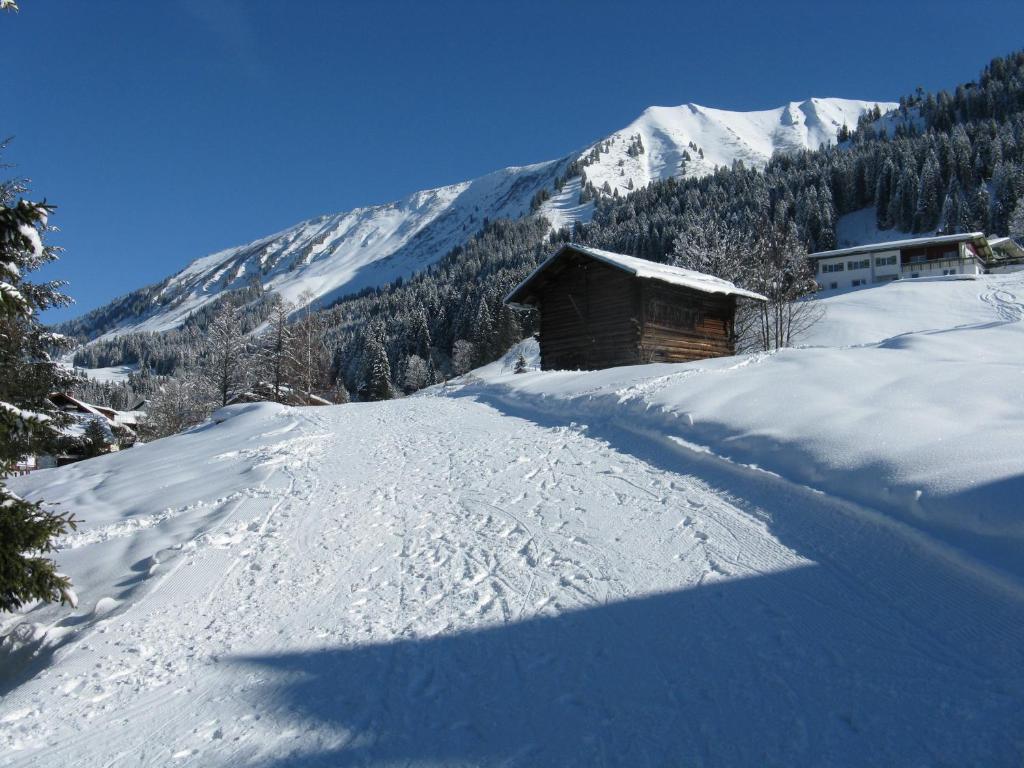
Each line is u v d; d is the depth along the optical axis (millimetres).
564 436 11188
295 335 46906
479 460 10430
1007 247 80750
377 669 4633
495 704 4035
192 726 4258
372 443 13266
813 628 4430
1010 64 161750
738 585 5156
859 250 71438
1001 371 9391
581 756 3473
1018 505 4910
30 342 16438
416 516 8016
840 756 3262
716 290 23781
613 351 22141
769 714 3625
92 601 6836
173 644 5516
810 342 43656
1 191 14234
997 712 3428
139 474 13742
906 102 198500
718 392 10617
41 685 5059
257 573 6859
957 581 4645
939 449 6309
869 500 5988
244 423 18922
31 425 6996
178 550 7684
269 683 4660
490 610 5293
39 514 6453
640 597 5176
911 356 12156
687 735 3537
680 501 7172
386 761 3617
